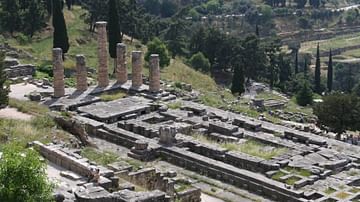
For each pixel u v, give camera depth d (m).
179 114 55.66
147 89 63.56
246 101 85.62
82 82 62.12
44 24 94.25
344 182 40.78
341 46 195.38
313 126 67.81
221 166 42.31
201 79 96.12
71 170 35.28
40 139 41.09
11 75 66.75
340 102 63.06
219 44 118.69
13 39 89.00
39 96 57.69
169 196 33.34
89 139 47.81
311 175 41.44
